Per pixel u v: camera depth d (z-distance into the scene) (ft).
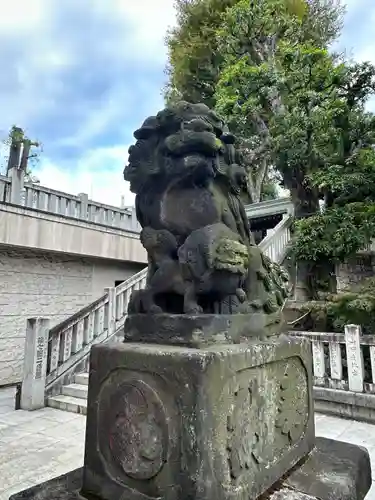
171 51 46.91
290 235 30.50
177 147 6.22
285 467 6.49
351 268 35.32
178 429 4.85
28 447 12.85
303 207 31.12
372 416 15.53
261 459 5.84
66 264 26.84
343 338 16.88
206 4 43.47
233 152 7.22
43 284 25.30
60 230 24.04
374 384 15.84
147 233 6.66
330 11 43.52
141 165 6.77
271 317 7.29
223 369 5.11
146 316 6.16
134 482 5.18
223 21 38.50
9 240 21.09
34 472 10.96
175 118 6.48
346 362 17.37
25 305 24.17
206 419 4.74
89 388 5.94
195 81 42.96
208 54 42.09
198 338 5.50
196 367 4.83
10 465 11.43
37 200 25.55
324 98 26.53
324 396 16.74
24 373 17.94
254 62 31.40
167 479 4.84
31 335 18.02
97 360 5.90
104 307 21.52
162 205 6.59
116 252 28.19
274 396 6.49
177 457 4.80
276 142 28.53
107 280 29.96
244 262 6.29
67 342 19.63
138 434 5.19
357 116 28.40
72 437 13.84
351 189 27.17
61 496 5.57
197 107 6.78
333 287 29.89
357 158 27.04
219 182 6.84
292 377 7.25
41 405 17.79
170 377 5.02
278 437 6.48
